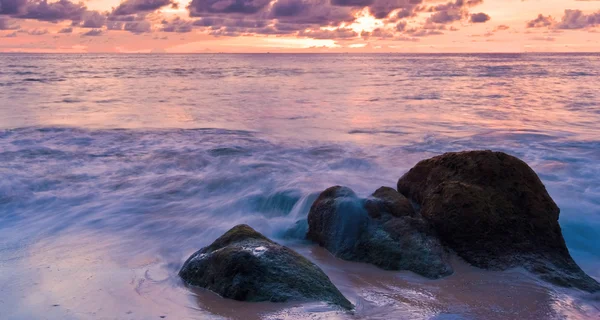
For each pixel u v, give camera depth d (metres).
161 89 26.75
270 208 7.98
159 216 7.72
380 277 5.46
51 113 17.53
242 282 4.70
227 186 9.04
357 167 10.30
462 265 5.70
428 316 4.37
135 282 5.23
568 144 12.47
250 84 30.55
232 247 5.12
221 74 41.72
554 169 9.91
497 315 4.44
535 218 6.09
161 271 5.59
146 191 8.89
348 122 16.06
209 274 4.99
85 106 19.45
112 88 27.05
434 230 6.10
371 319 4.25
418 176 7.06
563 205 7.68
